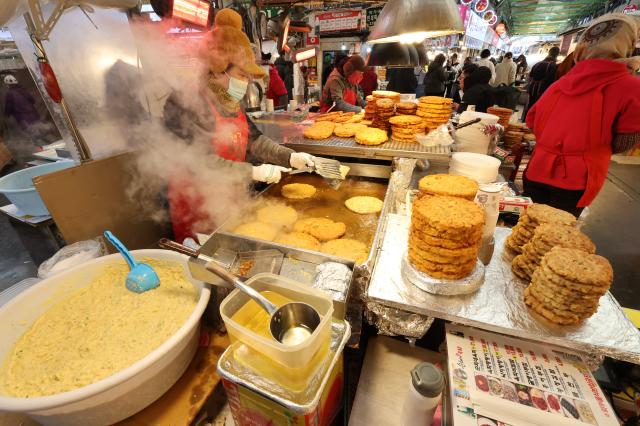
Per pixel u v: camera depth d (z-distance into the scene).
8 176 2.09
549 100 2.26
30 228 2.10
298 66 7.34
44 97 1.83
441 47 11.66
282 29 4.17
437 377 0.83
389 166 2.24
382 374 1.13
